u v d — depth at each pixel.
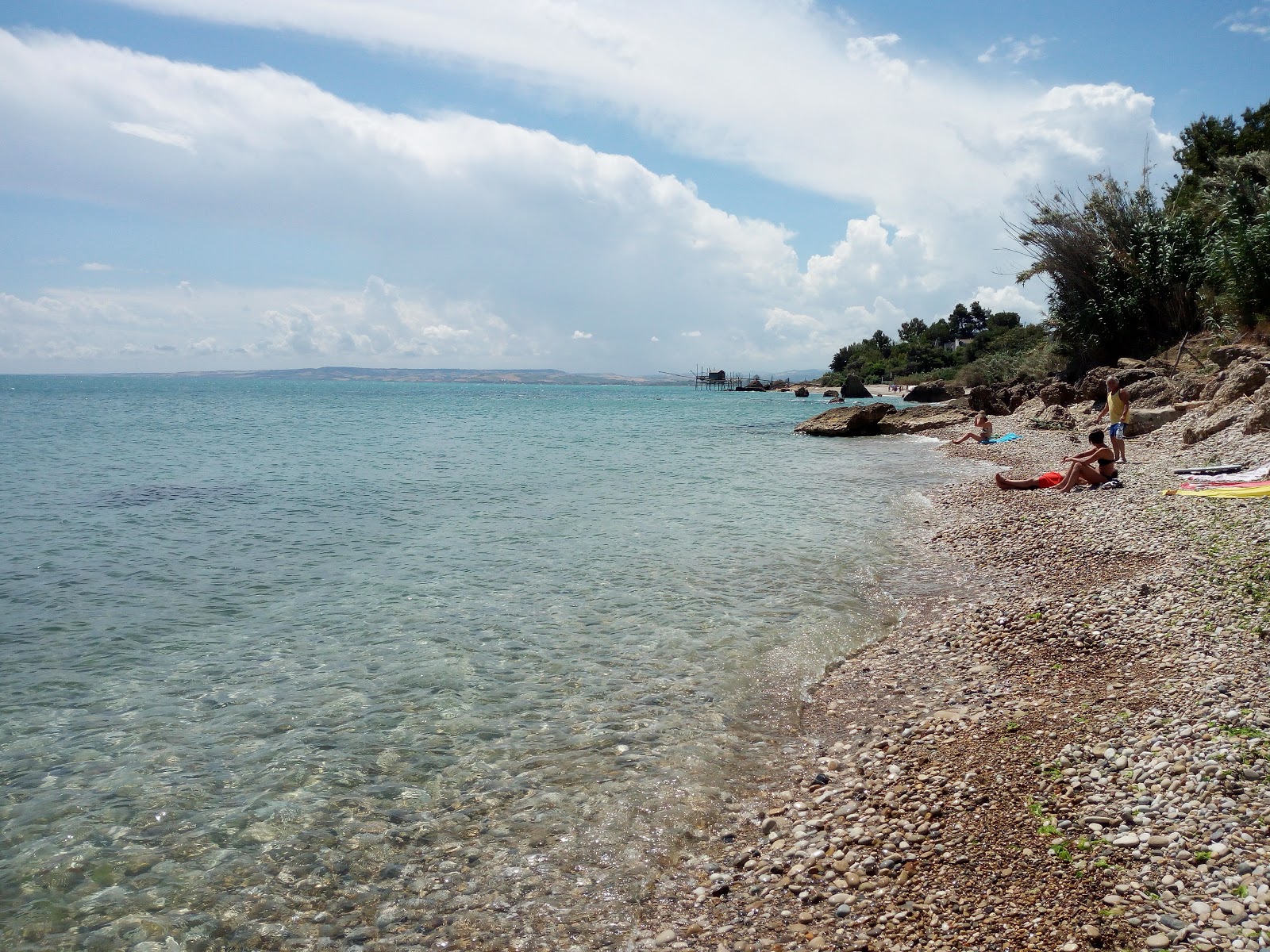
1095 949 4.42
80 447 42.84
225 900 5.94
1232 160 37.72
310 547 17.86
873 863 5.80
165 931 5.60
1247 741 6.21
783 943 5.09
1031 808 6.11
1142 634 9.34
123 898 5.96
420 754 8.16
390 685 9.94
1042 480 21.31
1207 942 4.32
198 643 11.51
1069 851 5.43
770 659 10.59
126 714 9.14
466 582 14.62
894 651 10.66
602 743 8.35
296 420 70.25
